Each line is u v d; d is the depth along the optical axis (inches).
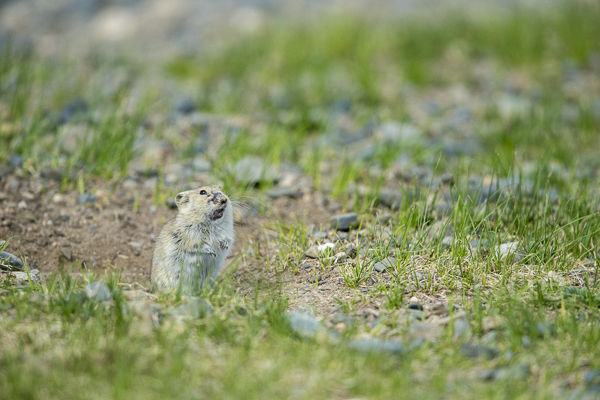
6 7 1530.5
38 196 626.2
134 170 701.3
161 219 625.0
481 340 398.3
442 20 1235.2
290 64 1074.7
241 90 985.5
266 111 908.0
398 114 913.5
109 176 672.4
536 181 588.4
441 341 394.3
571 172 687.1
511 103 926.4
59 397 334.0
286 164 748.6
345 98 952.3
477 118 906.7
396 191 661.9
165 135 801.6
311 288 489.1
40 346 380.2
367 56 1104.8
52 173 656.4
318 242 567.8
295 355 371.9
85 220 606.5
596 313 429.4
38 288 462.6
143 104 835.4
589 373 360.8
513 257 505.4
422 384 354.3
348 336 398.0
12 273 500.7
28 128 731.4
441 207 605.9
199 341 389.4
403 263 506.0
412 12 1360.7
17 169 660.7
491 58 1097.4
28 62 981.2
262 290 472.7
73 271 546.3
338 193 672.4
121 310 405.1
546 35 1123.9
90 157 695.1
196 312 422.3
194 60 1141.7
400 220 568.7
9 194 620.4
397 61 1096.2
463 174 700.0
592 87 992.9
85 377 351.6
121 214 619.8
